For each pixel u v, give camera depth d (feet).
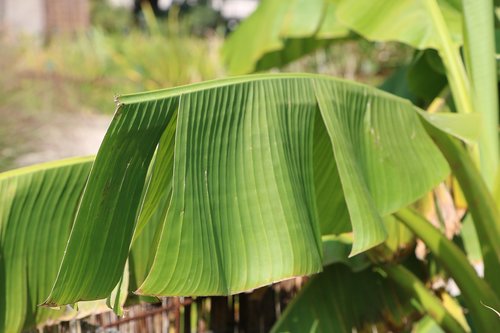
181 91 6.85
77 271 6.79
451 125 8.91
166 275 6.83
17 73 32.32
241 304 12.75
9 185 7.68
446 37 10.98
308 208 7.96
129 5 97.66
